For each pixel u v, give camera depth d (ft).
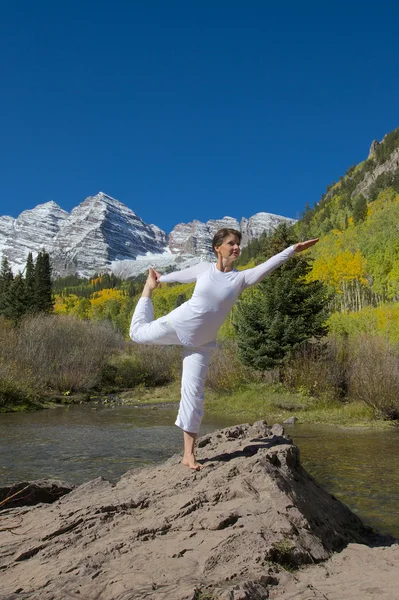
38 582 8.21
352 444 33.86
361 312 116.57
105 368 94.53
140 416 53.47
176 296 281.74
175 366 97.76
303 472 13.67
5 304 168.96
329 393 56.70
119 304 356.59
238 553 8.74
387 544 12.89
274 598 7.73
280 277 63.72
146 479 13.17
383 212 367.86
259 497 10.58
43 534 10.32
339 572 9.06
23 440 37.01
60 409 61.26
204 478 11.78
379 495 20.03
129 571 8.23
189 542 9.11
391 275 178.09
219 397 64.59
